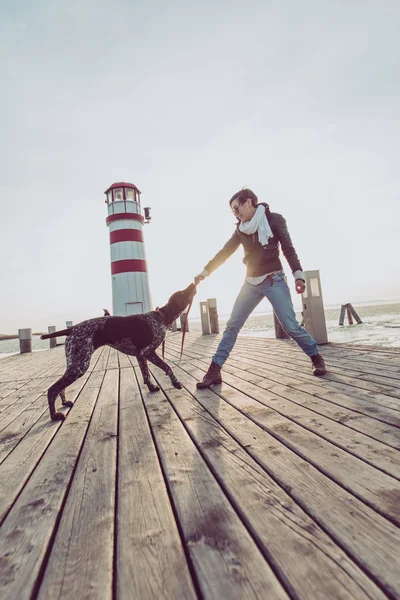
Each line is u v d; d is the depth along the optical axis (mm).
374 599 847
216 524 1197
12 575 1028
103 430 2371
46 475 1735
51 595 940
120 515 1307
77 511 1371
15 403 3586
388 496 1273
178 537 1152
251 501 1320
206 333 10805
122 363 5695
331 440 1806
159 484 1536
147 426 2363
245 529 1161
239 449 1812
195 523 1213
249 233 3223
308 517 1199
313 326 5430
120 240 14500
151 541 1139
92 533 1218
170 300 3273
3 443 2305
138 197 15555
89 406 3066
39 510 1407
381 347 4566
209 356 5574
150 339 3135
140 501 1401
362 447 1695
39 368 6699
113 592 941
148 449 1961
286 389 2926
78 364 2760
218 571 973
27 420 2822
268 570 967
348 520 1158
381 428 1904
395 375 3031
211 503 1337
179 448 1910
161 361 3246
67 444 2164
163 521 1250
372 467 1500
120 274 14375
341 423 2031
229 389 3135
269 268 3184
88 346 2834
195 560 1021
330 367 3646
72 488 1565
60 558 1095
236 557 1025
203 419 2346
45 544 1175
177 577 973
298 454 1697
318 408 2338
